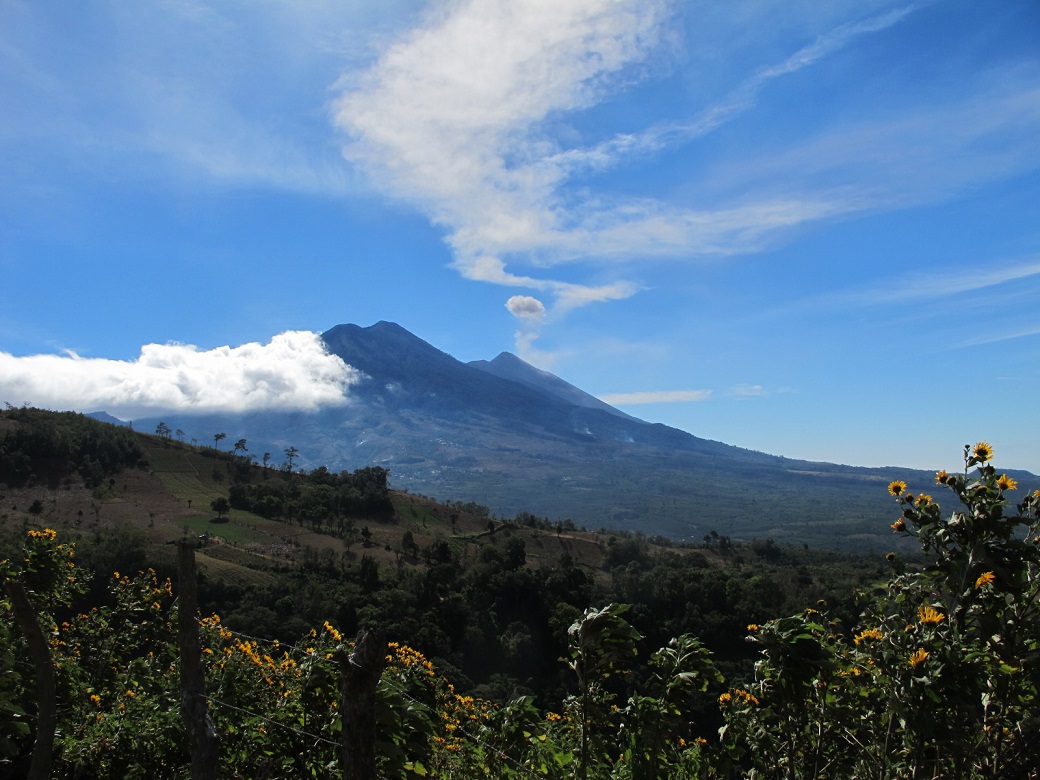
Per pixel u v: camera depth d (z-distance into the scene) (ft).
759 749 15.57
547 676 162.09
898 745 14.56
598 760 16.78
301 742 16.05
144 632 23.49
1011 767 13.05
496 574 196.95
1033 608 13.19
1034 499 13.35
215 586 158.20
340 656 9.64
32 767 10.72
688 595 161.79
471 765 18.31
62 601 22.12
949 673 11.83
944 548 13.91
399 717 13.26
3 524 220.64
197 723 11.54
